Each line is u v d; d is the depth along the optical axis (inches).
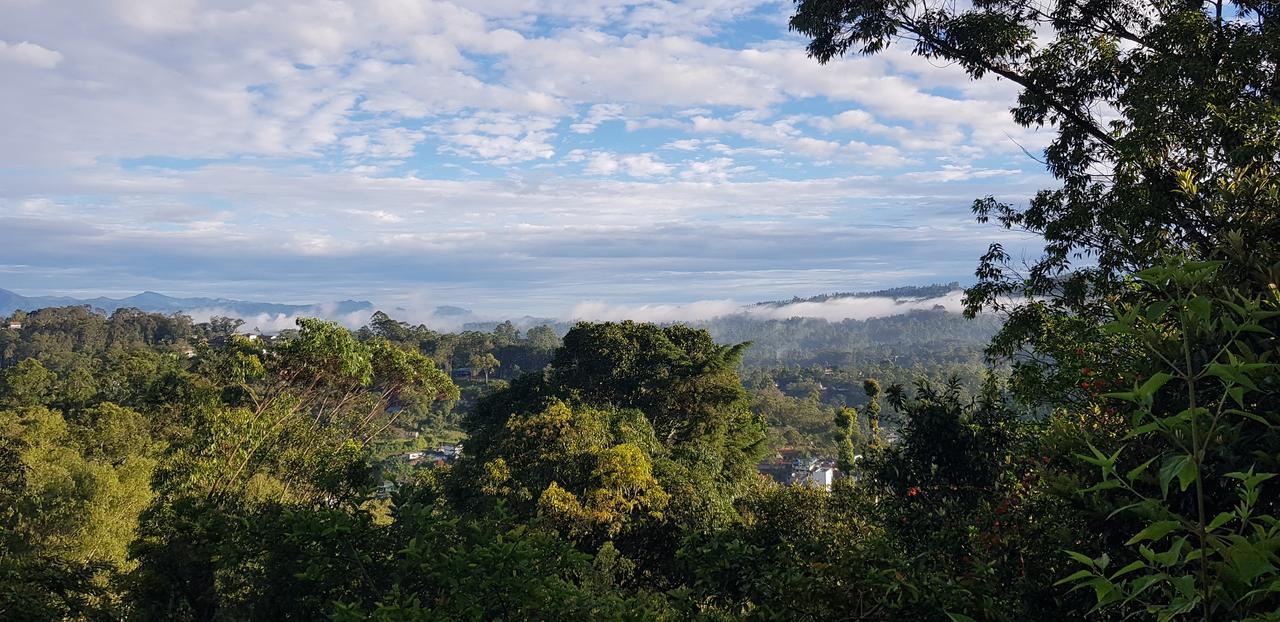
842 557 171.3
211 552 267.3
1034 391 361.4
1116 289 368.8
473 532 210.7
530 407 1251.2
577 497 745.6
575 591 190.9
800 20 505.4
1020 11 494.3
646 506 730.8
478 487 826.8
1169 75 396.2
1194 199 232.2
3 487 875.4
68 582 278.2
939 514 283.3
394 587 172.4
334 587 206.2
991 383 402.0
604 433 925.2
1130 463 131.2
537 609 175.2
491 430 1110.4
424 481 913.5
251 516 241.4
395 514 229.8
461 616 166.2
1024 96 493.4
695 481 824.3
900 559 172.9
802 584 162.1
